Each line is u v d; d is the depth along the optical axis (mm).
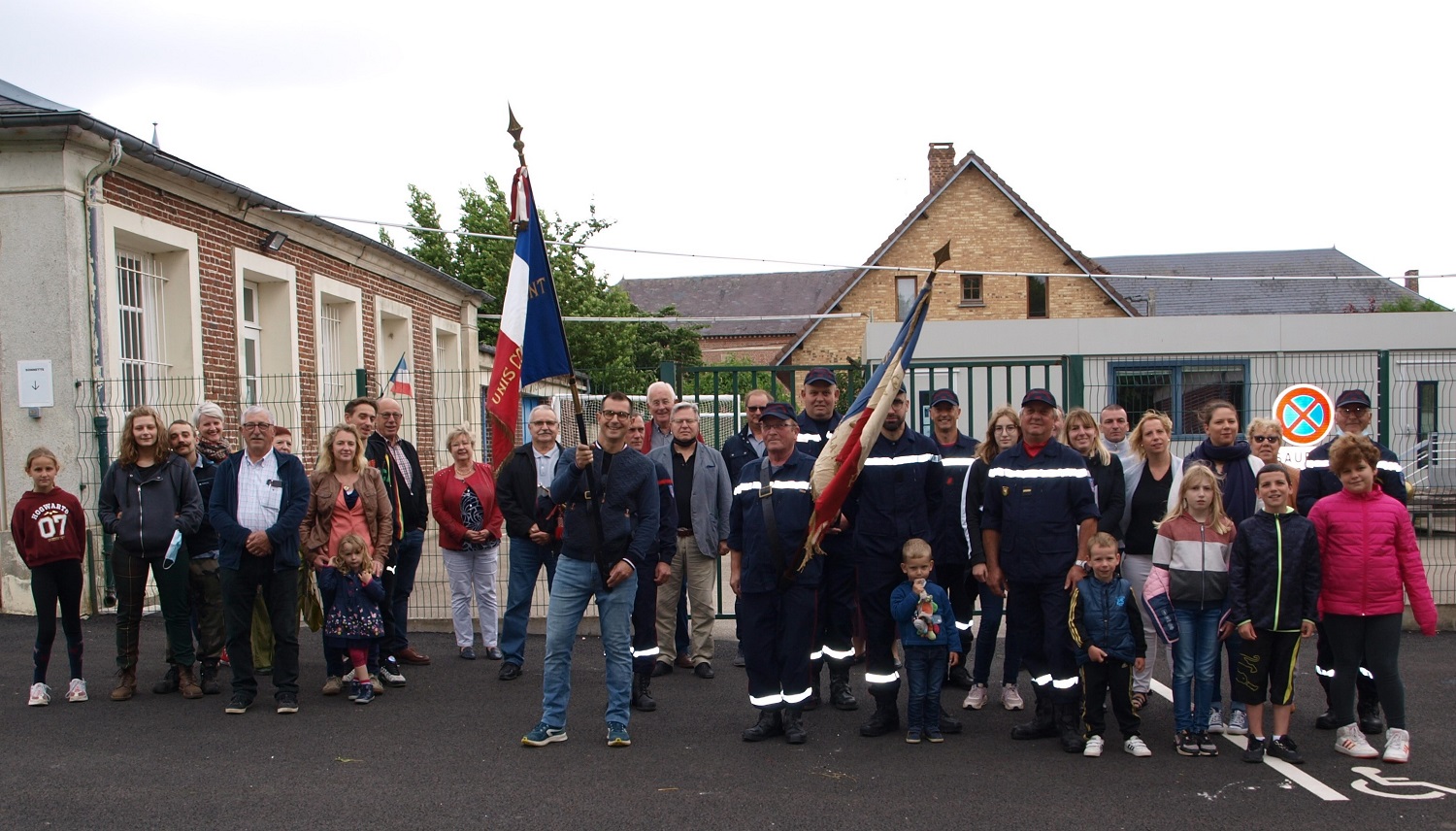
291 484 7195
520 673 8367
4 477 10297
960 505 7789
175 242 12039
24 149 10148
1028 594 6621
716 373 9547
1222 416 6949
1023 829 5117
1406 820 5207
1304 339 19250
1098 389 11805
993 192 37562
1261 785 5727
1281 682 6141
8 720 7012
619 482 6465
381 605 7879
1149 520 7055
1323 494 7020
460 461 9000
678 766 6082
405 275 19312
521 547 8203
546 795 5598
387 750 6375
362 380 12039
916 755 6285
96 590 10336
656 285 63656
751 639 6555
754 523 6574
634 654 7332
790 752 6340
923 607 6449
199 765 6098
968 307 37750
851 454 6445
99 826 5168
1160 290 42344
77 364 10258
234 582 7145
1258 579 6086
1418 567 6160
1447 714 7145
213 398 12797
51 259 10195
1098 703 6305
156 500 7500
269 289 14805
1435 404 12203
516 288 6402
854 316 37219
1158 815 5277
